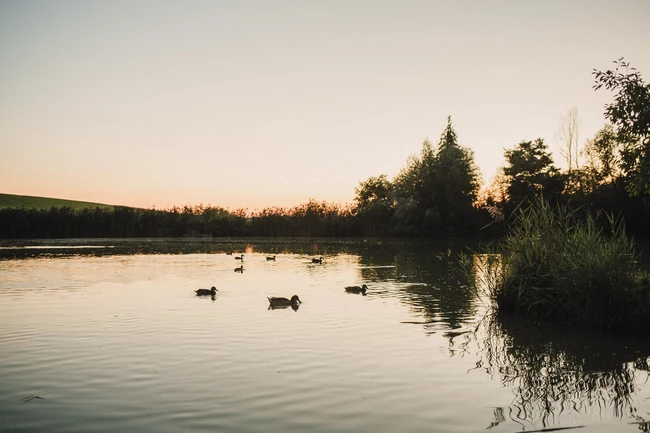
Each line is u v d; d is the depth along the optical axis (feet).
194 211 316.19
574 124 242.58
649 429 27.20
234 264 123.75
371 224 304.50
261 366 37.37
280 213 315.37
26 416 28.37
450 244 210.79
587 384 34.68
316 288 79.87
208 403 30.17
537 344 45.50
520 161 247.09
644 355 41.98
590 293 53.31
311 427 26.81
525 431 26.76
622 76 64.85
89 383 33.81
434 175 279.28
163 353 40.88
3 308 61.72
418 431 26.50
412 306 63.16
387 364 38.19
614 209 200.34
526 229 63.98
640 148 68.28
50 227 282.77
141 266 118.01
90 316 56.49
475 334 48.83
